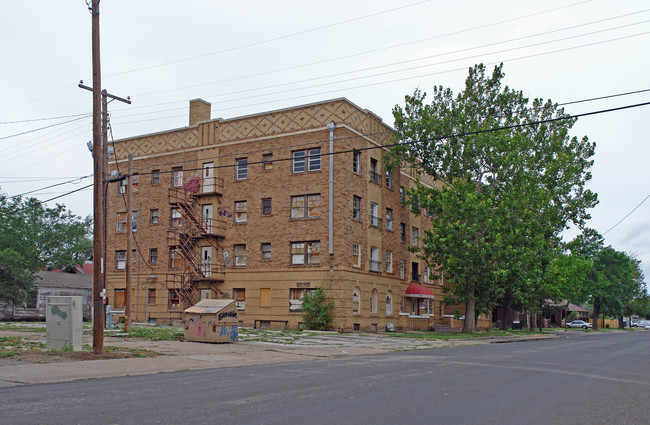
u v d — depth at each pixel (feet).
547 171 126.21
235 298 122.93
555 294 151.94
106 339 68.80
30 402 26.96
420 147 123.03
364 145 122.11
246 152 121.90
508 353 67.21
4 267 132.87
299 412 24.99
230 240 124.98
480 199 120.16
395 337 101.30
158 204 137.28
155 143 139.64
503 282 120.16
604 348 83.41
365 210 120.88
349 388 32.96
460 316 162.61
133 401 27.45
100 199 52.37
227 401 27.66
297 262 116.78
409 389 33.04
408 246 138.21
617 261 271.08
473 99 122.31
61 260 189.57
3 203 151.12
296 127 119.85
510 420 24.58
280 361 53.26
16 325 102.37
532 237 120.47
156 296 134.62
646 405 30.17
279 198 119.96
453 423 23.50
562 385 37.29
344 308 110.83
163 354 53.57
